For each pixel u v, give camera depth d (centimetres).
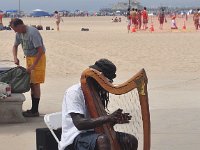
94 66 737
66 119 726
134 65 2597
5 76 1310
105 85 697
